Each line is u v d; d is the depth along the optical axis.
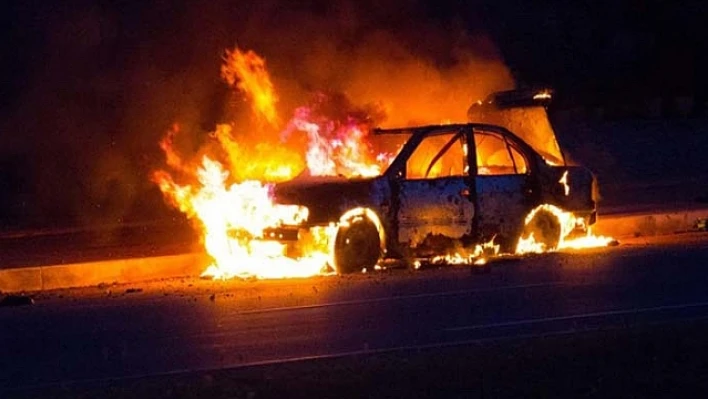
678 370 9.80
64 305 14.34
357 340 11.42
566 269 15.77
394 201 15.99
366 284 14.98
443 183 16.36
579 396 8.99
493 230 16.75
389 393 9.16
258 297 14.24
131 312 13.54
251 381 9.65
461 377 9.66
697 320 11.92
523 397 9.01
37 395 9.53
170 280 16.41
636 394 9.04
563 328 11.71
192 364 10.54
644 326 11.64
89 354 11.20
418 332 11.74
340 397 9.05
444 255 16.45
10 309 14.18
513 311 12.78
